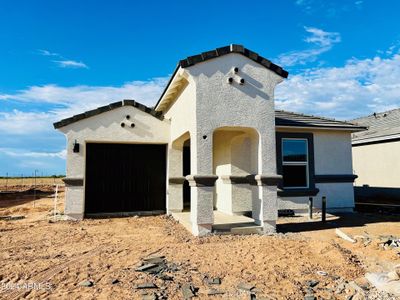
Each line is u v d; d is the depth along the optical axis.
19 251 7.99
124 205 13.93
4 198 24.23
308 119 15.31
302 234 9.85
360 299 5.27
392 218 13.02
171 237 9.52
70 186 12.84
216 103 10.05
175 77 11.06
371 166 19.62
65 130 12.96
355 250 7.89
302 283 5.89
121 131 13.58
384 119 21.36
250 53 10.47
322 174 14.62
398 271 5.96
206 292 5.46
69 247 8.36
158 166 14.55
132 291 5.45
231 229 9.81
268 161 10.44
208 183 9.71
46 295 5.33
